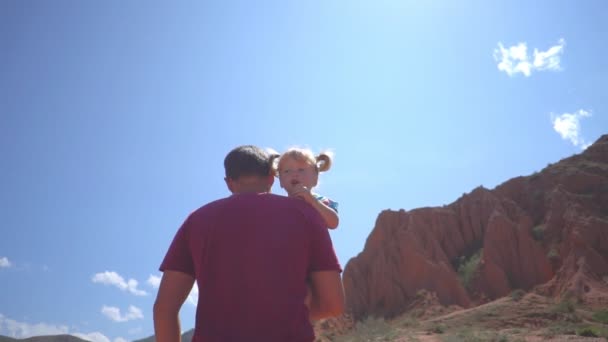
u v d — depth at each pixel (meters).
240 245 2.99
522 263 57.69
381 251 63.81
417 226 66.38
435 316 52.59
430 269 59.28
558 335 32.69
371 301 61.00
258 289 2.89
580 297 46.78
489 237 60.72
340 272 3.25
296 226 3.12
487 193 70.56
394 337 41.00
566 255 55.19
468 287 57.97
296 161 3.99
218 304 2.92
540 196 66.44
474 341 32.72
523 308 45.44
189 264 3.21
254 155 3.59
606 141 73.81
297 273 3.02
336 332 55.66
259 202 3.18
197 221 3.16
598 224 55.69
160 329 3.10
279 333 2.83
